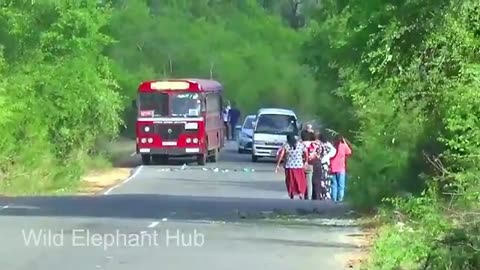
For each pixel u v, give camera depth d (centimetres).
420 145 5516
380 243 4200
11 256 4172
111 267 3912
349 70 6925
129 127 15862
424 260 3672
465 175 3741
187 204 6744
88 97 9994
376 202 6219
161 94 12475
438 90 4772
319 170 7956
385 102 5966
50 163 9100
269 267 3966
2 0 9681
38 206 6412
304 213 6244
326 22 8769
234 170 11875
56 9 9844
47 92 9600
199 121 12469
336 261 4153
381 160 6169
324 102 10238
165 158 13112
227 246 4559
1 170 8606
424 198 4212
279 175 11100
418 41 4850
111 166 12125
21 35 9581
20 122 8844
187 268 3906
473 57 4556
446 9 4644
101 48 11675
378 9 5238
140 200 7056
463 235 3459
